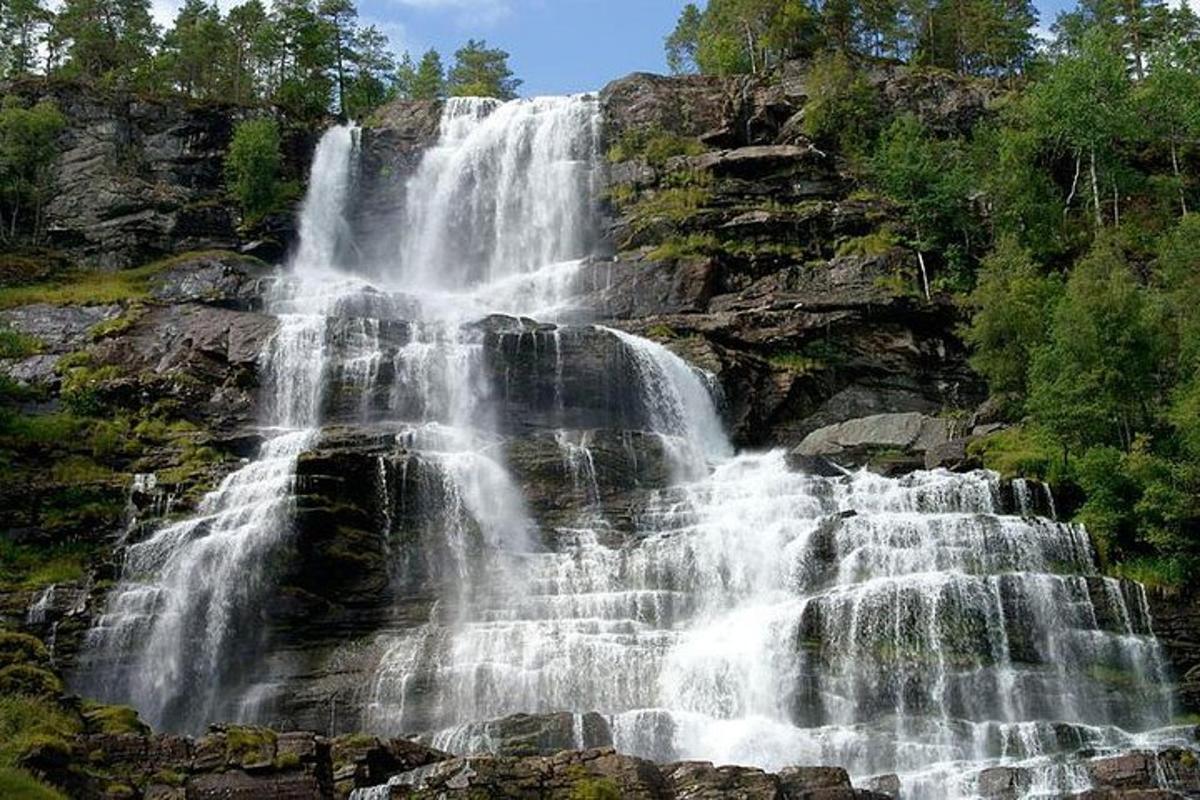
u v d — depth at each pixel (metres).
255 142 77.38
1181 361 51.81
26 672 33.03
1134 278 61.03
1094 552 43.47
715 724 34.75
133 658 41.38
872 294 64.31
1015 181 69.00
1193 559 43.00
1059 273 65.38
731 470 51.72
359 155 82.06
